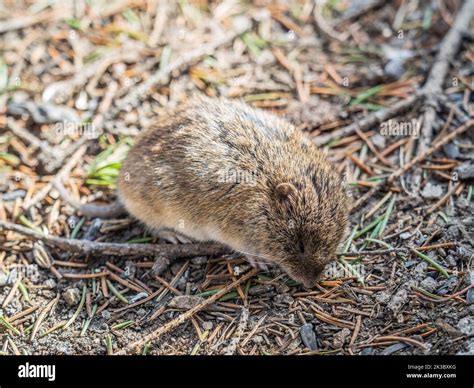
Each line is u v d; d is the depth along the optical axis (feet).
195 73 1.34
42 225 1.19
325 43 1.40
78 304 1.10
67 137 1.28
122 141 1.27
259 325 1.05
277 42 1.40
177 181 1.12
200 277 1.12
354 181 1.20
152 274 1.12
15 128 1.29
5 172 1.24
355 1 1.46
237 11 1.45
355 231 1.13
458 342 1.00
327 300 1.07
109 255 1.15
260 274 1.11
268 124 1.13
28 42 1.39
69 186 1.23
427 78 1.32
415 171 1.19
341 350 1.02
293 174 1.08
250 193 1.09
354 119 1.28
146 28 1.42
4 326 1.08
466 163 1.18
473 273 1.05
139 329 1.07
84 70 1.35
